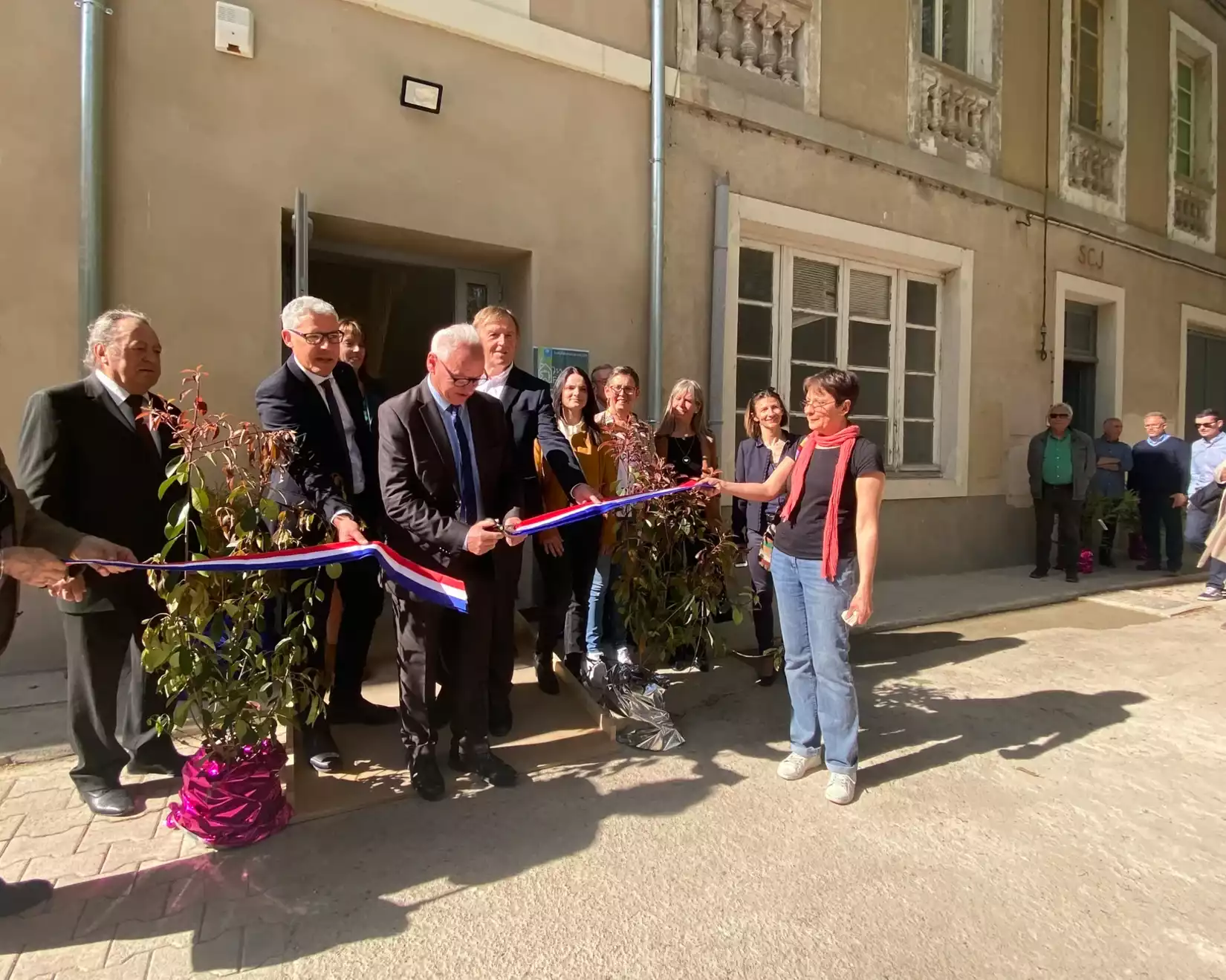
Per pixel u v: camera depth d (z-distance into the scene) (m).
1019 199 7.95
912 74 7.07
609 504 3.16
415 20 4.50
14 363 3.63
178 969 2.05
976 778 3.32
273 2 4.11
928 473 7.66
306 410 3.00
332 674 3.43
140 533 2.75
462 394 2.89
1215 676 4.71
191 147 3.94
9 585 2.15
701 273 5.81
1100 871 2.64
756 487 3.44
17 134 3.60
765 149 6.10
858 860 2.67
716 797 3.08
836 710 3.10
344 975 2.05
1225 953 2.24
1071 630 5.79
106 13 3.71
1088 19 9.00
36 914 2.25
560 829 2.80
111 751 2.81
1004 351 7.99
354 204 4.38
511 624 3.43
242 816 2.56
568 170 5.13
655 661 3.85
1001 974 2.13
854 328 7.15
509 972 2.08
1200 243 10.26
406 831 2.76
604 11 5.23
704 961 2.15
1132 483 8.56
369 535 3.21
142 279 3.86
